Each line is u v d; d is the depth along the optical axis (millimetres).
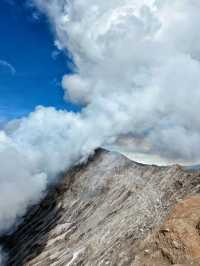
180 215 60281
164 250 55438
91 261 81875
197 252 51594
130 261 65250
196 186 82438
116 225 91438
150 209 85250
